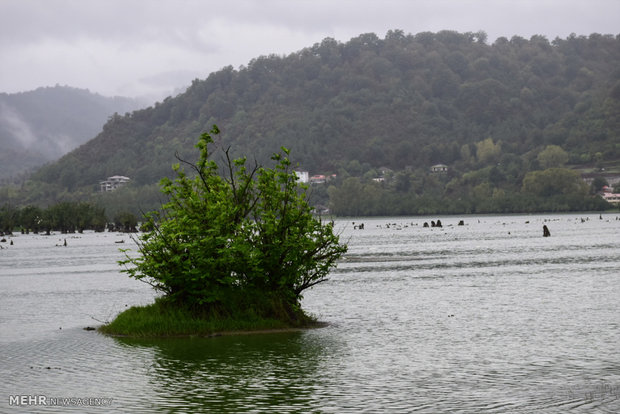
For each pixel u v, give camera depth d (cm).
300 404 1928
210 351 2702
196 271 3122
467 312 3622
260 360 2522
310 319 3394
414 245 11344
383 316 3578
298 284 3406
